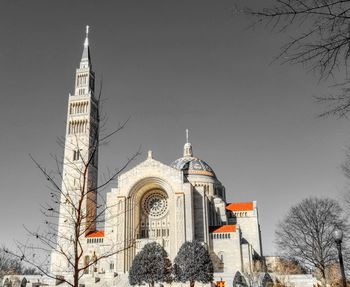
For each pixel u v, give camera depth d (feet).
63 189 292.20
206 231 376.07
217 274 344.08
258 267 352.69
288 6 32.68
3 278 297.94
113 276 348.59
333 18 32.60
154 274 297.74
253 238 438.81
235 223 447.42
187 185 379.96
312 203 311.27
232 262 363.97
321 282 287.28
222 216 434.71
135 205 368.07
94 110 447.42
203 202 386.32
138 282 301.22
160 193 398.62
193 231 366.84
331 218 300.20
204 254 303.89
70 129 427.33
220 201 441.68
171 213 374.22
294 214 315.99
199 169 486.38
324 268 286.87
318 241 296.92
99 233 399.65
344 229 285.64
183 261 300.20
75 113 439.22
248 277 321.52
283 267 339.36
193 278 294.25
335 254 283.38
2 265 297.94
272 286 303.68
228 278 340.39
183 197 374.84
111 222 374.02
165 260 311.68
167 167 387.96
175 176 384.06
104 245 367.66
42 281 344.28
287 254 319.27
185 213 371.35
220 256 368.89
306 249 305.94
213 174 496.64
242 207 460.55
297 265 344.69
